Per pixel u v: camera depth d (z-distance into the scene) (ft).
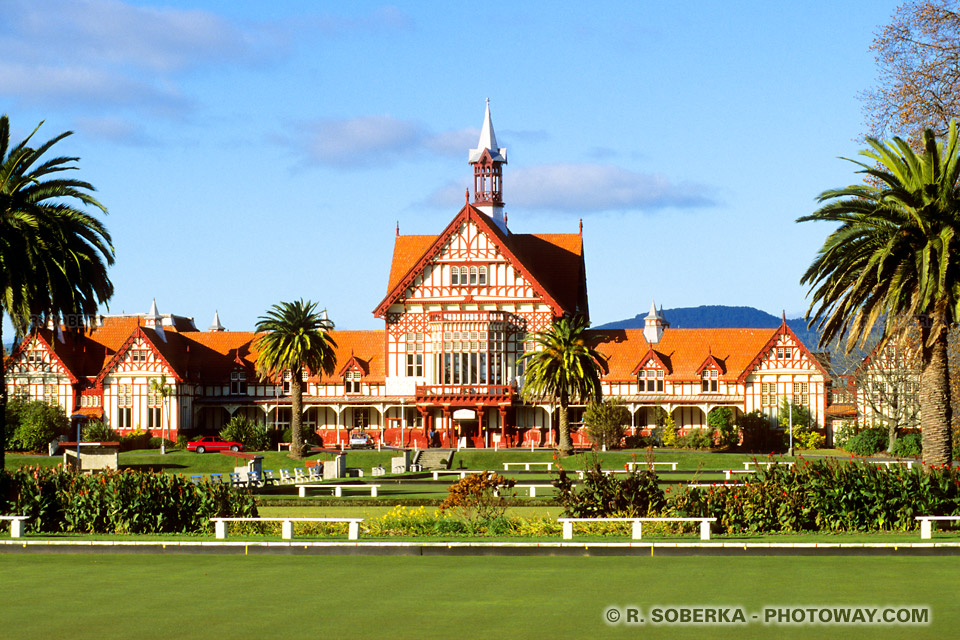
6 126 155.02
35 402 339.36
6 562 100.07
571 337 320.50
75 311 161.79
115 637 66.80
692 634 66.44
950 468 119.14
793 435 349.41
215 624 70.23
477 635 66.39
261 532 123.24
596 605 75.36
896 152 142.51
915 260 134.82
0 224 151.33
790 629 67.77
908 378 323.37
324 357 323.98
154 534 118.83
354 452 326.44
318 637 66.23
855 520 115.34
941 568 91.35
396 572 91.86
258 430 363.97
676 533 114.73
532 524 123.44
